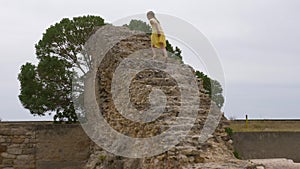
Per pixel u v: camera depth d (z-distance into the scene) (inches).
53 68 857.5
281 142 788.0
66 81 864.9
